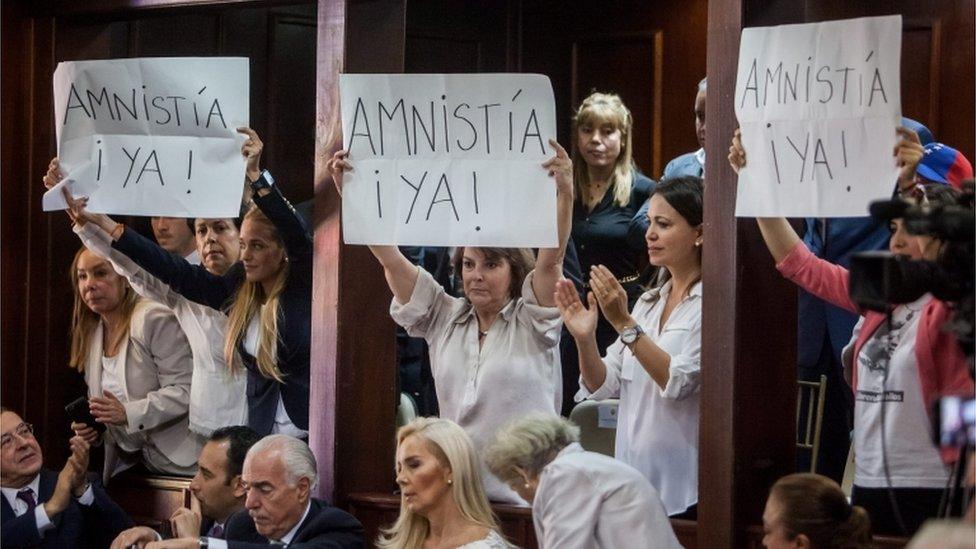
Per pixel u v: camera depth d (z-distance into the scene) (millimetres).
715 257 12516
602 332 16391
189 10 15484
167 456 15867
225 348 15227
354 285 14406
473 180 13445
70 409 15539
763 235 12234
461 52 19031
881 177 11508
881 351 11891
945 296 9297
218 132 14438
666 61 18438
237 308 15172
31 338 16328
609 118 16453
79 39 16438
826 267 12070
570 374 16391
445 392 14062
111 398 15594
